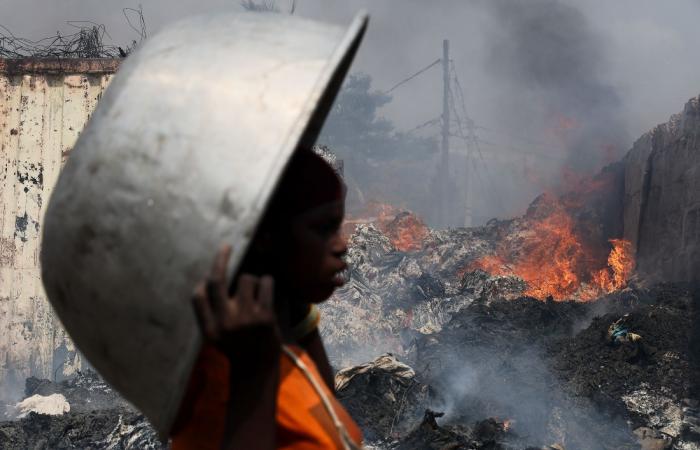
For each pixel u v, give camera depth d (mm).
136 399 1192
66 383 9875
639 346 9969
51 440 7293
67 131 11602
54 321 11469
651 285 15141
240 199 1080
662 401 8984
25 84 11594
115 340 1158
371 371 8242
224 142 1108
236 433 1088
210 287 1041
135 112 1156
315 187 1199
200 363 1230
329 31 1237
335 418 1182
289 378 1182
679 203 14633
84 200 1149
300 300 1250
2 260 11453
